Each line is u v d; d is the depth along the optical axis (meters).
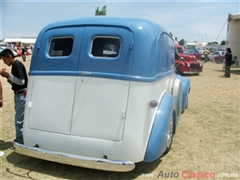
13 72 3.59
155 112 3.17
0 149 3.99
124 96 2.83
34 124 3.20
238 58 17.75
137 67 2.82
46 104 3.13
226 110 6.30
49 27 3.27
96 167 2.80
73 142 3.00
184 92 5.79
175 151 3.93
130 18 3.10
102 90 2.89
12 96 7.98
